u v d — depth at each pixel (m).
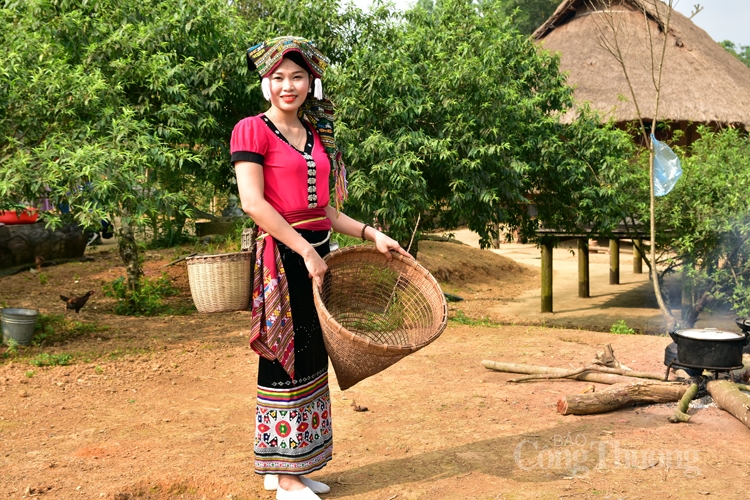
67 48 7.79
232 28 9.16
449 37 10.04
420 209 9.17
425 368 5.77
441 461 3.70
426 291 3.37
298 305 3.09
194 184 10.18
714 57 18.11
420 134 8.79
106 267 12.75
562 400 4.45
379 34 9.45
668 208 10.71
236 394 5.11
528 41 11.14
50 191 6.29
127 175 6.49
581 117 11.10
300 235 3.00
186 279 11.77
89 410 4.71
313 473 3.58
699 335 4.56
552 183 11.04
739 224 9.94
